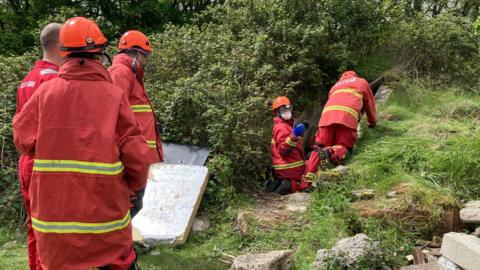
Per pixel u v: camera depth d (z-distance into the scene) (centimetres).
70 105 259
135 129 269
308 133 782
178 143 557
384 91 764
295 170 567
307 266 378
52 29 338
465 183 471
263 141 600
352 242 374
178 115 559
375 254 366
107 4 1248
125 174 270
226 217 467
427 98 727
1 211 481
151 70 673
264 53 731
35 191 262
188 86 573
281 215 463
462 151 501
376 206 439
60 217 257
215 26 803
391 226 426
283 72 732
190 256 412
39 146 259
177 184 473
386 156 530
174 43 702
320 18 795
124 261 277
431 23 840
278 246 418
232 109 551
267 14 798
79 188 256
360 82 618
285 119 584
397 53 850
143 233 428
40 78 329
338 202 456
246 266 358
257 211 476
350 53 801
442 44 815
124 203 270
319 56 801
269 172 585
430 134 596
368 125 639
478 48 822
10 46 1195
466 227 429
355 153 586
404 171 495
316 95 823
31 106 267
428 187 459
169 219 442
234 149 540
